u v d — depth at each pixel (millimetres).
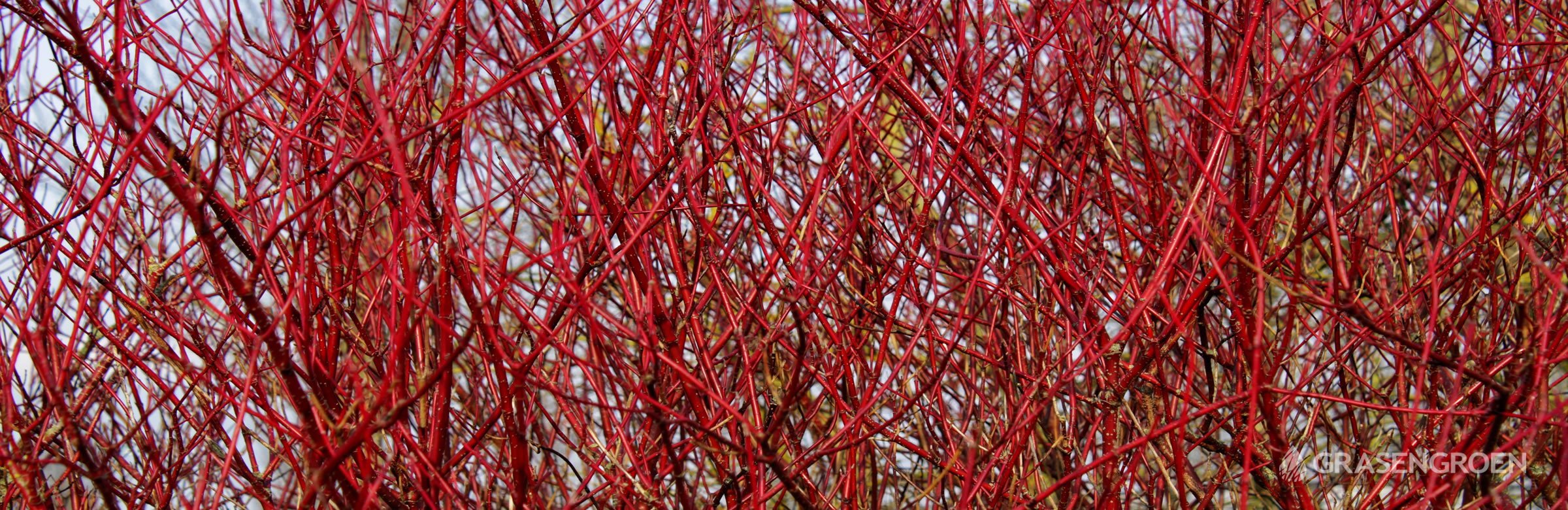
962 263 3340
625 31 2316
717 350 2334
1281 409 2670
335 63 1973
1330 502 2869
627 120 2455
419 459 2252
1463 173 2787
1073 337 2734
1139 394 2760
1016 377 2807
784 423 2820
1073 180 3045
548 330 2133
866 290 2824
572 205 2576
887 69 2465
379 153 1905
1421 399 2756
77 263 2352
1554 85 2801
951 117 2527
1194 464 3715
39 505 2057
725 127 2908
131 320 2400
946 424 2674
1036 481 2738
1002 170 2924
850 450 2441
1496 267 2818
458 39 2223
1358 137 3234
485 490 2820
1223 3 2680
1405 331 2646
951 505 3010
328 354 2357
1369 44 2629
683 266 2457
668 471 2354
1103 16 2766
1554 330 2350
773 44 3086
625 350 3197
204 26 2424
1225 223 2900
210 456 2398
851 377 2533
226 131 2656
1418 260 3150
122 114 1705
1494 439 2078
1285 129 2307
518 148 3523
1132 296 2551
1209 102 2629
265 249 1809
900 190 3453
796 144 3260
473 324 1830
